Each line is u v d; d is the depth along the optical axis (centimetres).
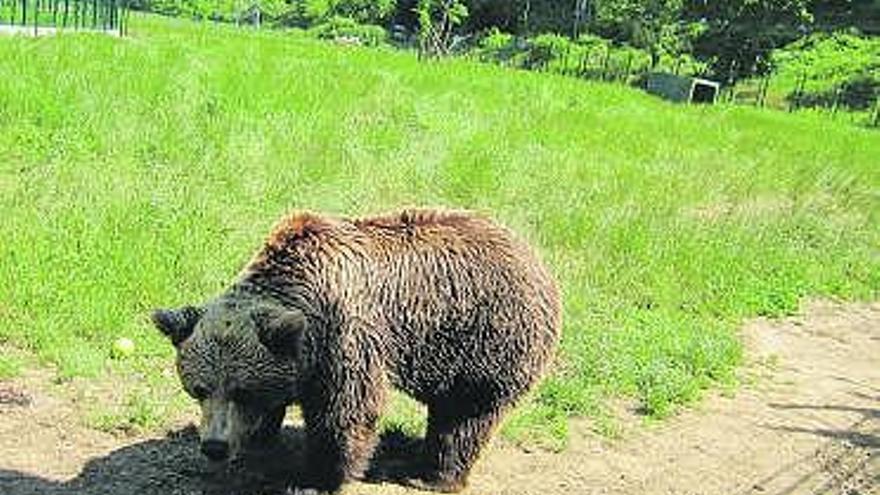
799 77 5091
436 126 1814
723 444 762
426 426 695
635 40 5603
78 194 1019
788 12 5434
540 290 609
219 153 1288
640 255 1172
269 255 560
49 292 766
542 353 613
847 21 5812
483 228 607
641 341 912
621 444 734
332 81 2150
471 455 624
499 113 2173
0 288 756
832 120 4112
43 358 701
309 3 7088
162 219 961
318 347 550
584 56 5497
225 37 3884
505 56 5634
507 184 1412
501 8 6481
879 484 735
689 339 935
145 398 667
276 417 609
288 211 1125
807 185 1823
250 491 586
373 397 570
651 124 2488
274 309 521
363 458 583
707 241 1268
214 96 1647
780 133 2877
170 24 4953
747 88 5050
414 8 6419
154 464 602
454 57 4844
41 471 576
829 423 834
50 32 2572
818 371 966
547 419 747
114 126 1348
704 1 5384
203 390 517
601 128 2212
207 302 557
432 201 1291
